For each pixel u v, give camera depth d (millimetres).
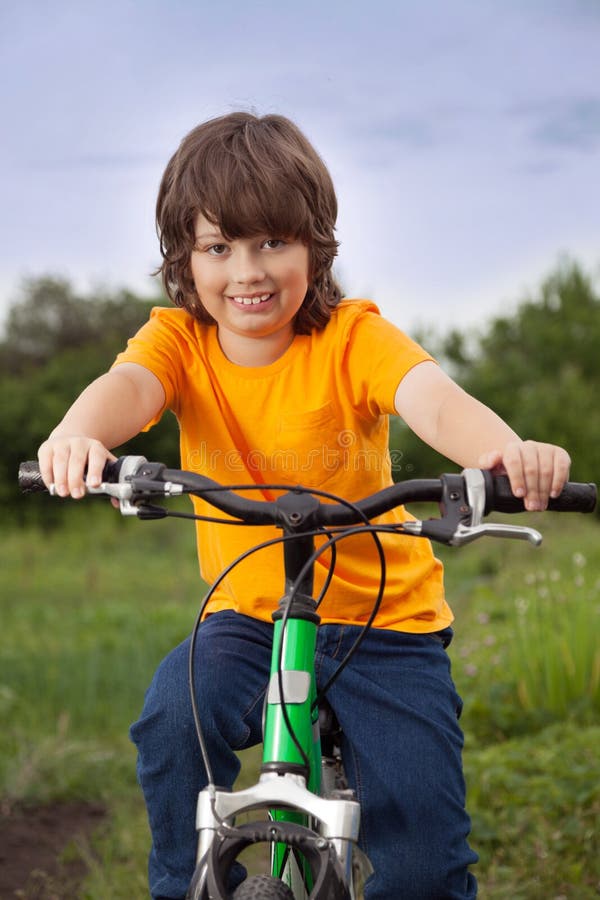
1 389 27547
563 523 13750
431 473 22469
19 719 5910
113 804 4785
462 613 8633
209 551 2576
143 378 2451
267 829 1796
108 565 17594
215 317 2434
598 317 27750
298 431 2492
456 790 2324
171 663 2305
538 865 3689
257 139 2365
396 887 2293
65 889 3809
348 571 2475
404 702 2359
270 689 1944
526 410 24516
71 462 2000
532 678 5508
